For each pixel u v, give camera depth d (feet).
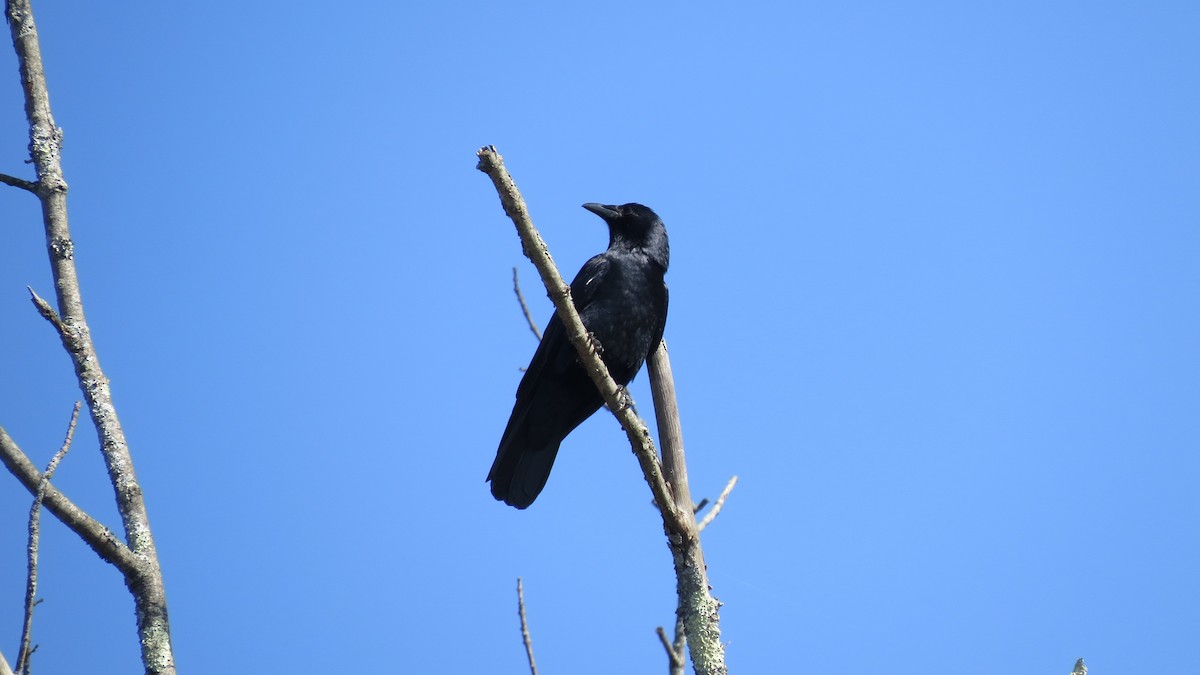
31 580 26.35
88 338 32.07
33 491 28.22
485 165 31.81
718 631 33.17
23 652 25.63
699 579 33.71
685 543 34.04
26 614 25.98
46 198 33.27
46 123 34.30
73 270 32.65
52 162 33.76
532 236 33.14
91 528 29.04
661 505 34.09
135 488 30.78
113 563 29.60
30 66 34.73
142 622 29.32
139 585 29.76
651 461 34.17
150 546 30.27
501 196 32.35
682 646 34.14
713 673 32.50
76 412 29.32
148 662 28.68
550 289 33.94
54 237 32.83
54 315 31.63
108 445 31.04
